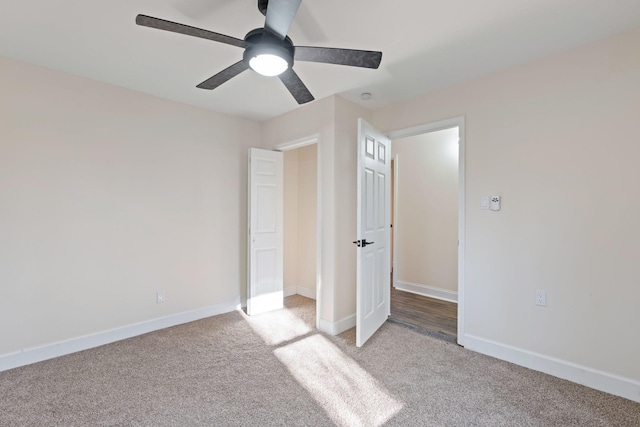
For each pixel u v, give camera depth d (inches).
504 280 99.2
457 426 68.9
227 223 144.4
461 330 108.7
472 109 106.0
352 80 106.7
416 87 112.7
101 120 109.1
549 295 90.9
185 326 126.9
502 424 69.5
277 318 136.6
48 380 86.7
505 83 98.7
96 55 90.6
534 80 93.1
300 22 74.2
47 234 99.0
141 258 119.0
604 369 82.3
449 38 81.3
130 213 116.2
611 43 81.0
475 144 105.3
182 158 129.7
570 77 87.2
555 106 89.7
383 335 118.3
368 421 70.6
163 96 122.0
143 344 110.0
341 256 123.0
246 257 151.4
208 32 57.4
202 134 135.5
